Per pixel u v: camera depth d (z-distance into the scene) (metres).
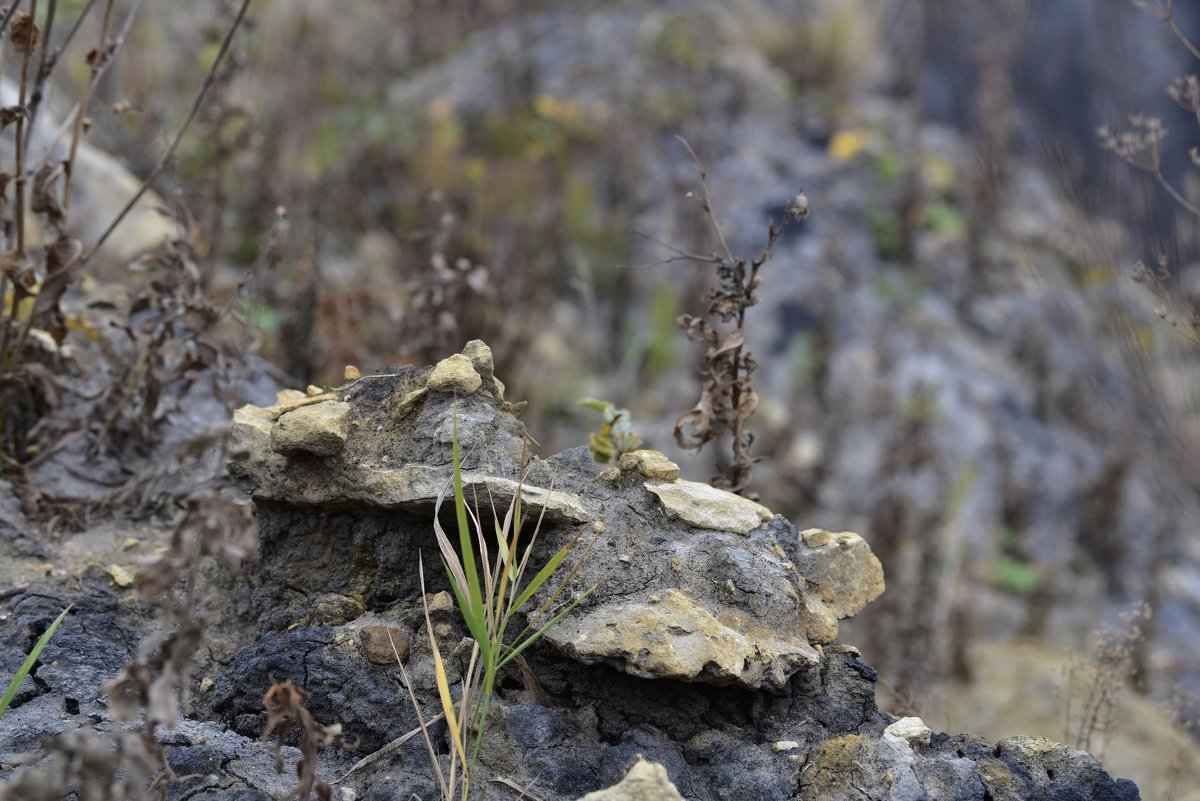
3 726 1.84
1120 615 3.09
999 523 6.12
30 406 2.79
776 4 10.19
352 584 2.12
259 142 4.90
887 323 7.33
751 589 1.98
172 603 1.51
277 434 2.05
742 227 7.77
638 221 7.55
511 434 2.11
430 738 1.88
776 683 1.91
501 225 6.47
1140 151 3.62
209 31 4.09
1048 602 5.63
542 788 1.80
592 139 8.09
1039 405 6.97
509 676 1.98
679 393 6.23
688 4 9.94
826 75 9.63
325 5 8.66
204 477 2.68
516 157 7.66
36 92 2.54
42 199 2.56
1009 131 8.22
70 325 2.87
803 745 1.95
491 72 8.55
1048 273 7.21
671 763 1.84
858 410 6.61
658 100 8.64
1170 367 6.21
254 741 1.88
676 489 2.14
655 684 1.94
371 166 7.16
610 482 2.15
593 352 6.38
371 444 2.08
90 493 2.64
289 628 2.09
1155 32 7.11
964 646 4.64
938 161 8.80
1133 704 4.39
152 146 4.95
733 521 2.10
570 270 6.88
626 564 1.99
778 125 8.96
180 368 2.73
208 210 4.08
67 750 1.47
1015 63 7.77
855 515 5.79
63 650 2.07
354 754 1.89
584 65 8.83
